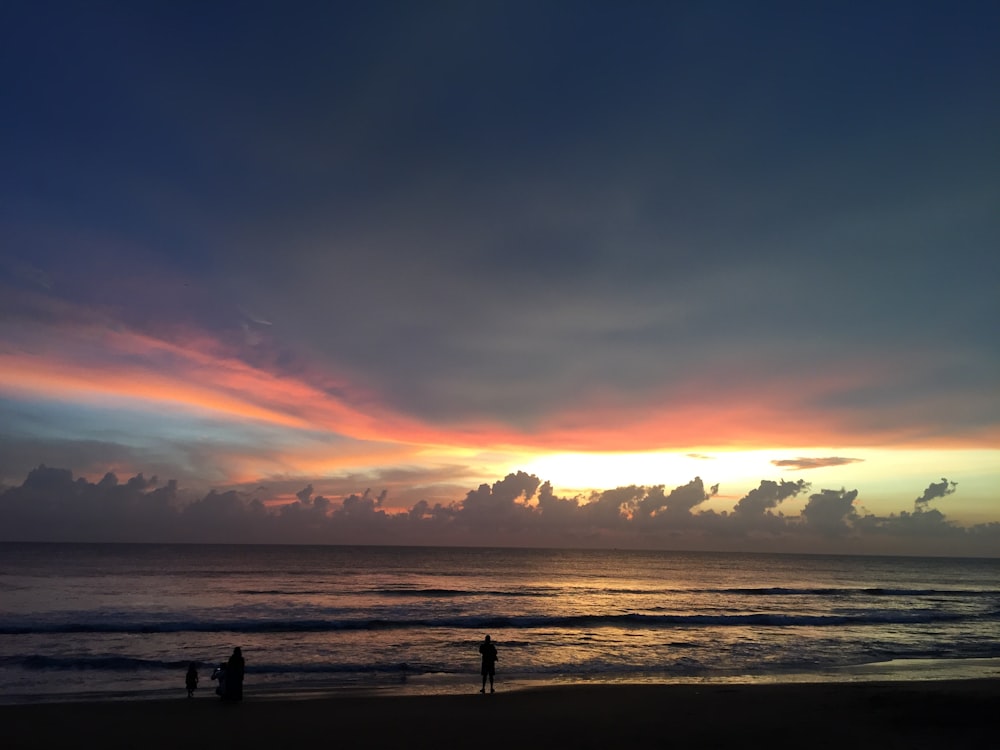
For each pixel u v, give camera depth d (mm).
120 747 13070
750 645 33156
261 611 43594
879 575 123125
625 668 26562
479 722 15438
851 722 15461
